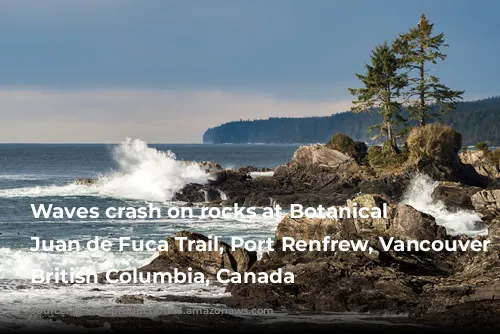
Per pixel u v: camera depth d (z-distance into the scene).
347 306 19.16
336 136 67.56
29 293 21.19
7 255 26.12
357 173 60.91
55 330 17.23
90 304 19.80
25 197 53.91
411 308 18.88
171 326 17.53
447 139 61.94
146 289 21.81
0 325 17.58
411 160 61.22
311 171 62.03
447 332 16.80
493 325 17.12
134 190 55.75
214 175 57.72
